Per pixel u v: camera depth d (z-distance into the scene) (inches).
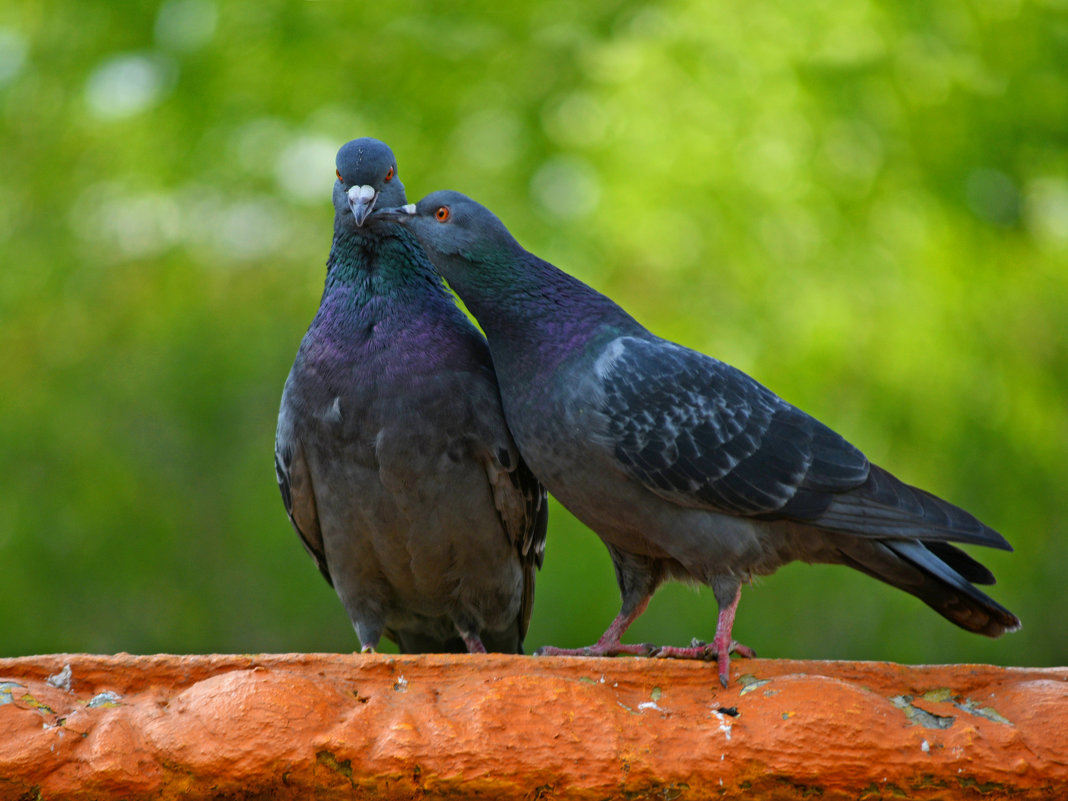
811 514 199.0
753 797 154.5
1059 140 451.5
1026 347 468.1
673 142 450.9
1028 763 155.2
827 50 438.9
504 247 214.4
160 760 145.5
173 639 463.8
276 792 147.6
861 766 153.1
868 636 447.8
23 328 482.9
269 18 473.7
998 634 204.2
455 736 149.0
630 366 206.5
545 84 472.7
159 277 477.7
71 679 155.3
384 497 227.0
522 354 212.4
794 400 434.6
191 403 455.2
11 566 455.8
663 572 223.1
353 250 230.8
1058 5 448.8
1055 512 461.7
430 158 463.2
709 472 201.5
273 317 464.8
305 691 150.1
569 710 152.9
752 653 199.8
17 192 489.7
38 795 143.9
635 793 151.8
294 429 230.7
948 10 443.8
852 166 444.8
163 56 475.8
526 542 242.5
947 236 450.9
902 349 445.7
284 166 471.8
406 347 222.4
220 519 453.4
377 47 475.5
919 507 199.9
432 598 245.6
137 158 478.3
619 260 455.2
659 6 464.4
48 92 486.9
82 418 464.8
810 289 446.3
